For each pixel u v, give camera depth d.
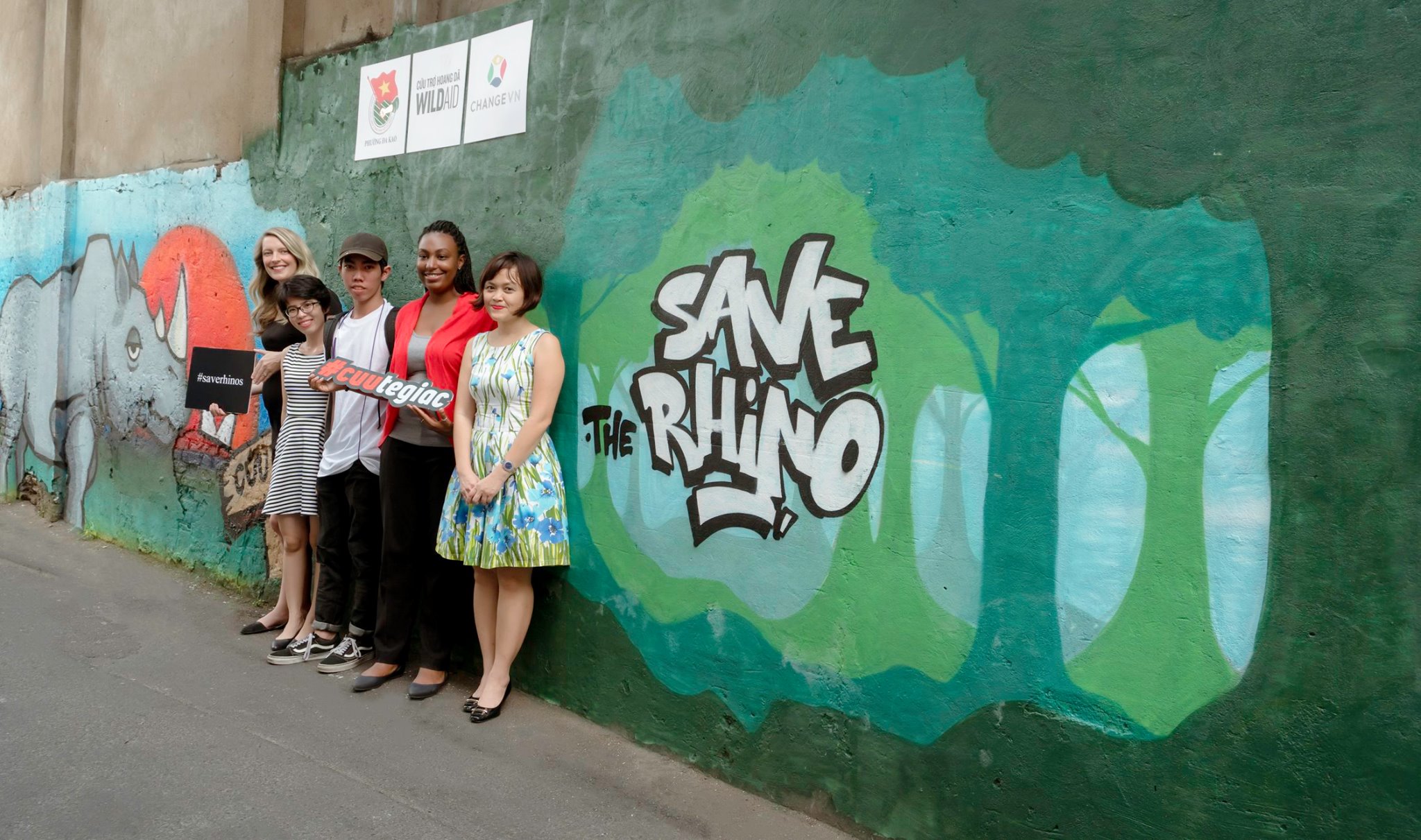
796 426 3.28
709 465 3.51
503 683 3.95
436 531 4.15
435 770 3.49
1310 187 2.42
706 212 3.54
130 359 6.43
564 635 3.98
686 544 3.57
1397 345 2.31
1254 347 2.48
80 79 7.12
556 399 3.77
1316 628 2.39
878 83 3.12
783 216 3.33
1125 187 2.67
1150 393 2.63
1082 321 2.73
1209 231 2.55
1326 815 2.37
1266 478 2.46
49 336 7.15
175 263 6.09
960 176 2.95
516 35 4.21
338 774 3.43
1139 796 2.62
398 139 4.75
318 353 4.54
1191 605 2.56
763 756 3.36
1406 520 2.29
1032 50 2.82
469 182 4.41
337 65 5.09
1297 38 2.44
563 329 3.99
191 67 6.11
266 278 4.77
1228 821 2.49
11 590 5.38
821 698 3.22
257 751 3.57
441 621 4.19
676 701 3.61
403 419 4.12
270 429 5.36
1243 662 2.48
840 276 3.18
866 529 3.12
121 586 5.59
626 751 3.67
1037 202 2.81
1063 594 2.75
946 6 2.98
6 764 3.34
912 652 3.02
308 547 4.75
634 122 3.77
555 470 3.88
